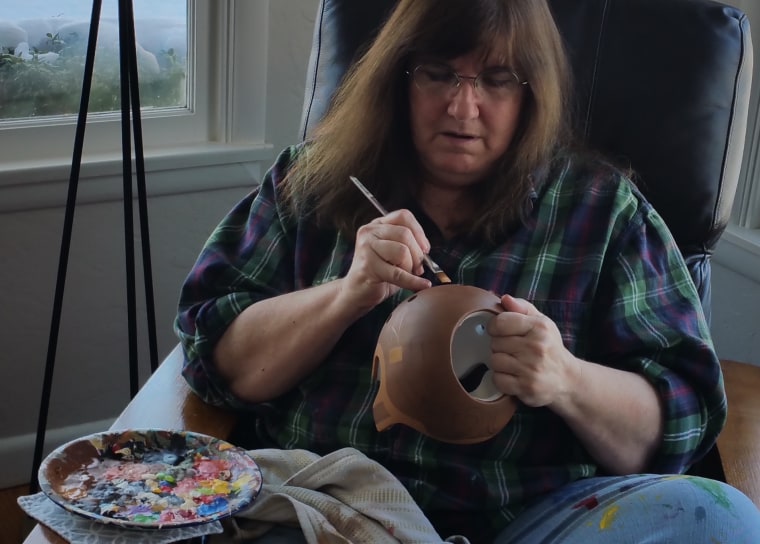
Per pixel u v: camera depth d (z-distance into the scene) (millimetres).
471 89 1192
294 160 1398
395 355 1010
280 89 2104
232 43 2016
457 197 1307
